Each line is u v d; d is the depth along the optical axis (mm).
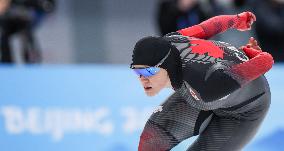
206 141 9438
